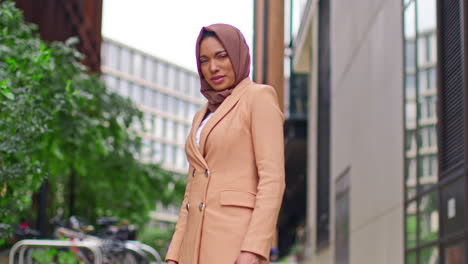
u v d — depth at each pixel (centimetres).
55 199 1211
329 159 1339
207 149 231
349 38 1093
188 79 8106
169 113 7794
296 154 2072
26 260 680
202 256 224
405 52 699
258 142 225
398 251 718
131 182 1148
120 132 1001
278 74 855
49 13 1095
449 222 550
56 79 665
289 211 2608
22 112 454
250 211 224
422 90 641
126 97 1004
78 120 729
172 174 1278
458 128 534
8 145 443
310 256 1719
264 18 866
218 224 223
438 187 583
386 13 795
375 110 852
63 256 731
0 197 482
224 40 231
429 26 619
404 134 700
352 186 1034
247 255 216
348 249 1063
